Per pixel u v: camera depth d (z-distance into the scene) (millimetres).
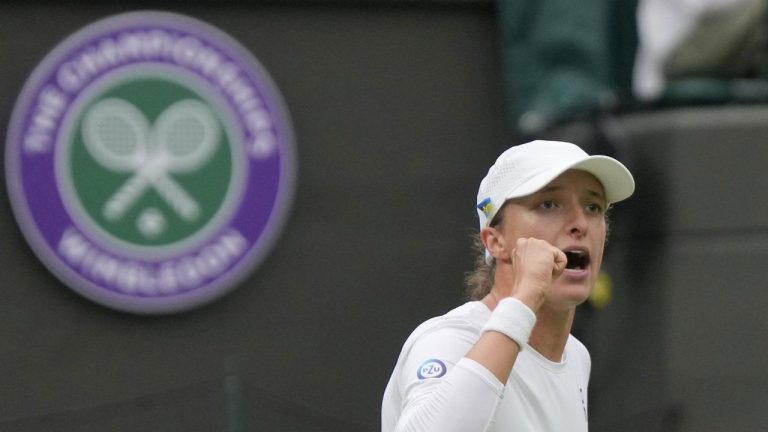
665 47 28359
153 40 27688
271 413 28328
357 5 29219
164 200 27578
